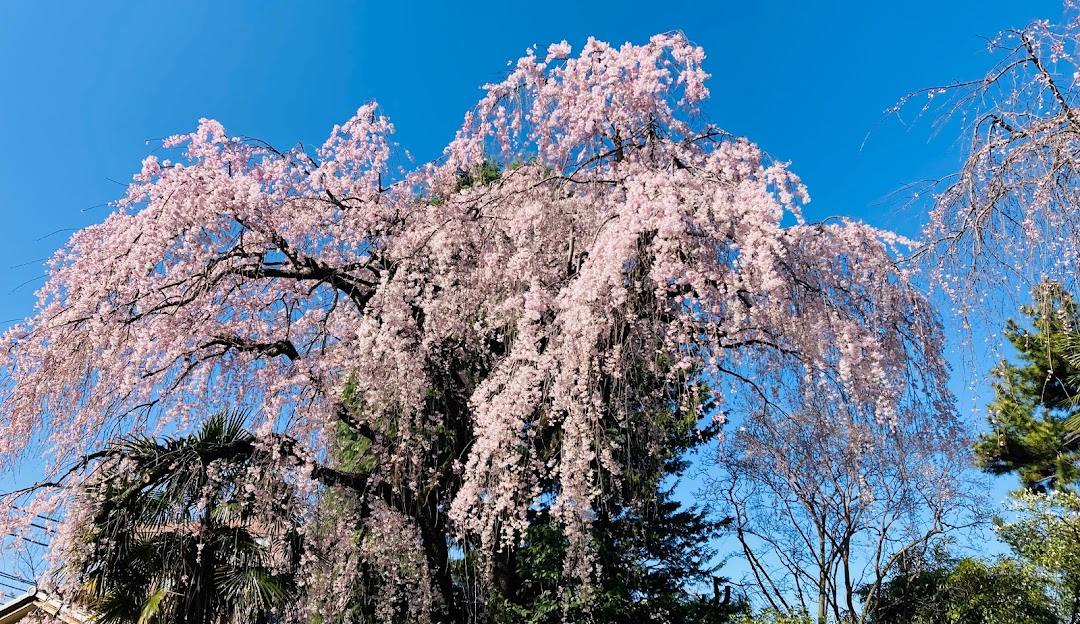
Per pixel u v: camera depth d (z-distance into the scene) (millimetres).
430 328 7445
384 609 7887
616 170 7430
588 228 7484
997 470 13477
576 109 7562
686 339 5848
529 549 10680
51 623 7266
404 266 7902
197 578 6418
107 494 6676
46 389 6766
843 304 5934
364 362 7258
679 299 6074
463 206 8445
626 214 5988
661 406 7047
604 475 8367
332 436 7617
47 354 6797
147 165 7664
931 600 11680
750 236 5367
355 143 8867
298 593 7031
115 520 6484
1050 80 4270
